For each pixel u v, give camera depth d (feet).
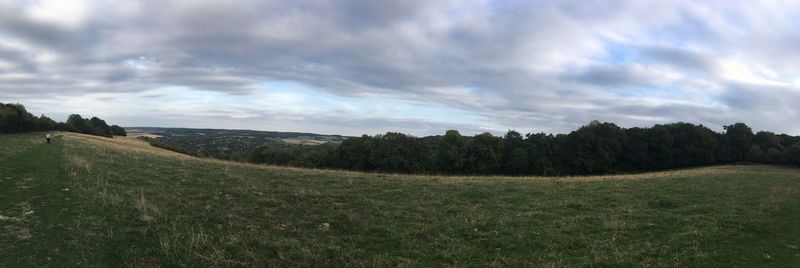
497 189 61.98
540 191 60.85
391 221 41.22
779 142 257.34
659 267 31.12
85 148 111.86
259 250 30.35
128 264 25.94
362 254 32.14
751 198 58.59
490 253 33.63
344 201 49.44
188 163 82.74
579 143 221.87
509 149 233.76
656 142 230.27
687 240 37.09
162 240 29.71
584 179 82.38
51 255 26.32
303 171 79.82
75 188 44.98
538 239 36.76
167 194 45.44
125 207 37.50
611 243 35.88
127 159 81.76
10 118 201.26
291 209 43.47
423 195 55.72
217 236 32.24
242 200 45.70
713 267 31.76
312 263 29.50
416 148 234.99
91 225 31.99
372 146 235.20
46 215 34.24
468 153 228.43
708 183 74.08
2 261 24.97
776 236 40.45
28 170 57.88
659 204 52.34
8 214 34.04
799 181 91.15
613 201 53.88
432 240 36.09
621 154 228.43
